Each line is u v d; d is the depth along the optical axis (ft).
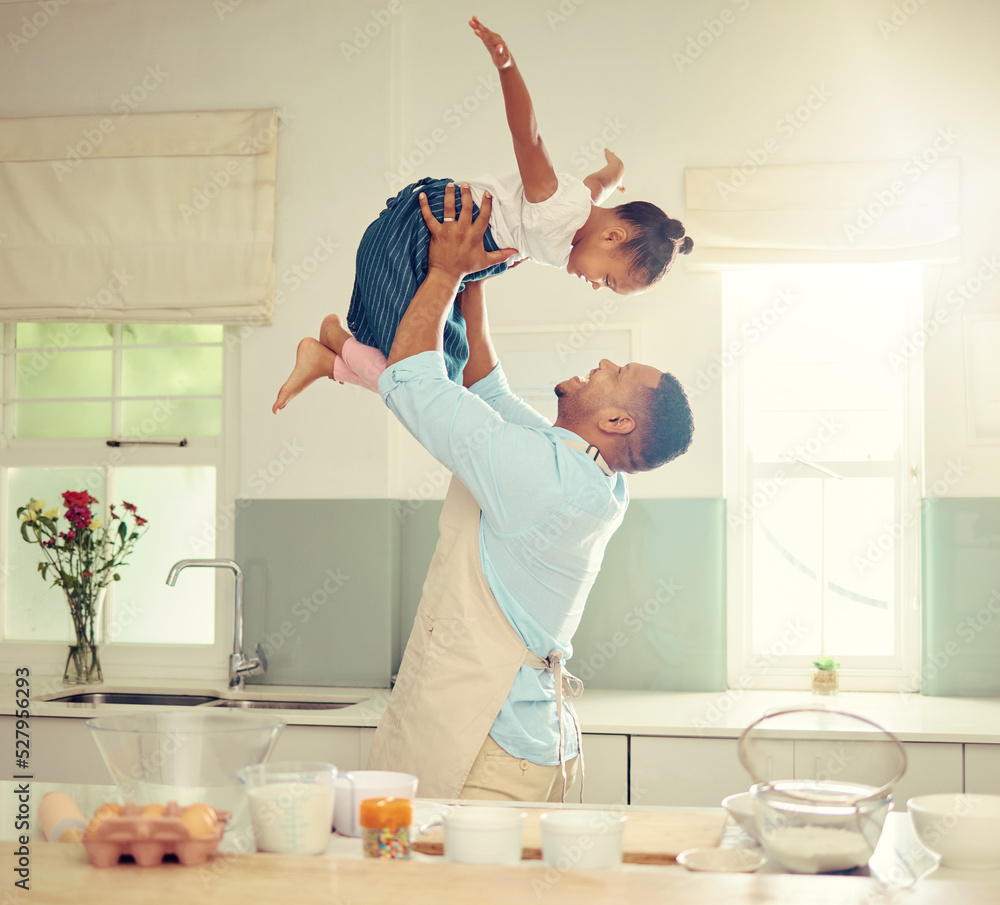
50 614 10.68
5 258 10.23
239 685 9.50
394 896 2.94
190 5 10.35
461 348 6.06
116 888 3.02
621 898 2.93
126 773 3.48
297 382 6.10
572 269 5.94
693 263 9.55
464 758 5.41
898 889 3.02
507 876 3.12
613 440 5.69
